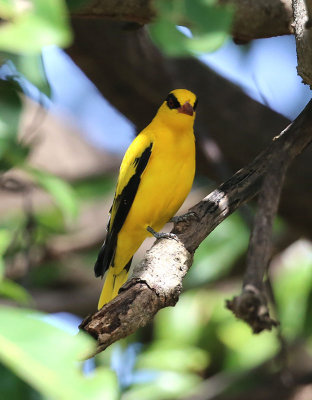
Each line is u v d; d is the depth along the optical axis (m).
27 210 11.77
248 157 12.40
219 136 12.25
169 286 5.59
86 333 5.22
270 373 13.21
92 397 2.58
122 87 12.08
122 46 11.24
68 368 2.64
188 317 13.79
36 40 2.99
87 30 10.88
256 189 6.66
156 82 11.88
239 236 13.37
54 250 14.66
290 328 13.53
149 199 9.61
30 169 7.98
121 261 10.17
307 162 11.76
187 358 12.89
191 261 6.36
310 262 13.95
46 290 15.53
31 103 14.88
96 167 18.98
